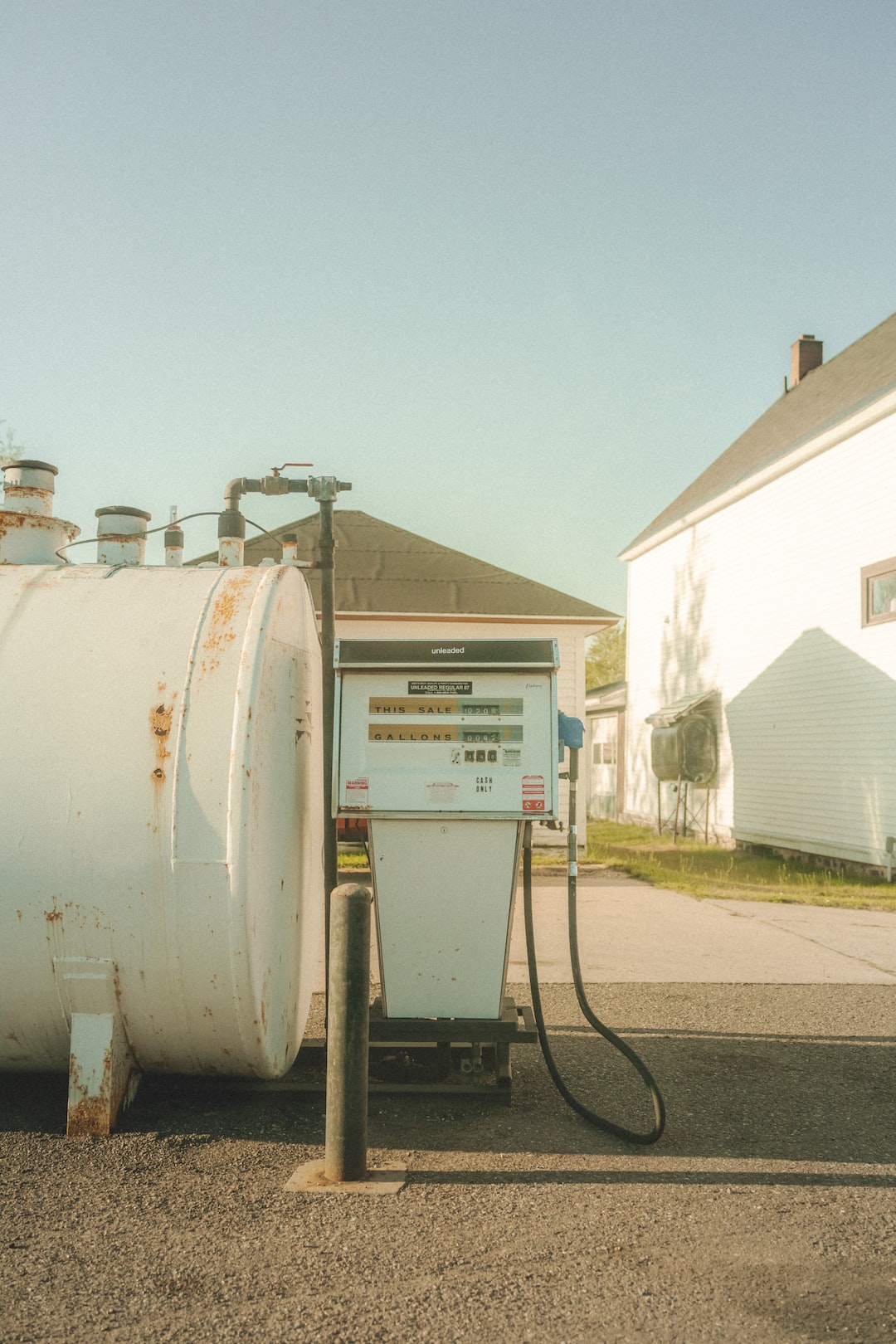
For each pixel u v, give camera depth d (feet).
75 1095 13.08
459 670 14.92
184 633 13.94
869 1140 13.29
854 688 49.85
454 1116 14.11
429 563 57.00
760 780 59.31
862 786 48.85
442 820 14.79
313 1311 8.92
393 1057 15.74
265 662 13.85
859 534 49.70
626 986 22.30
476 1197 11.32
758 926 30.37
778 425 67.41
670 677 73.56
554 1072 14.28
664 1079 15.90
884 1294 9.29
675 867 51.44
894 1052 17.43
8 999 13.19
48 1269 9.64
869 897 38.24
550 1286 9.38
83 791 12.99
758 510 60.29
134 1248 10.06
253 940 12.98
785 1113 14.35
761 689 59.47
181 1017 13.16
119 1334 8.54
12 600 14.73
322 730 16.80
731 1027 19.01
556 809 14.57
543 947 26.66
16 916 12.91
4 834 12.96
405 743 14.87
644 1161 12.49
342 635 50.93
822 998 21.24
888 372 54.65
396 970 14.87
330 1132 11.81
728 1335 8.62
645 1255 9.98
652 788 76.74
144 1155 12.44
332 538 17.58
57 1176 11.81
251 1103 14.34
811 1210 11.05
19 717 13.41
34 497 17.75
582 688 52.16
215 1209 10.96
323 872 17.46
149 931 12.78
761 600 59.77
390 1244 10.16
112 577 15.15
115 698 13.43
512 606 51.80
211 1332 8.59
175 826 12.80
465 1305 9.02
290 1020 14.88
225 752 13.03
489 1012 14.80
